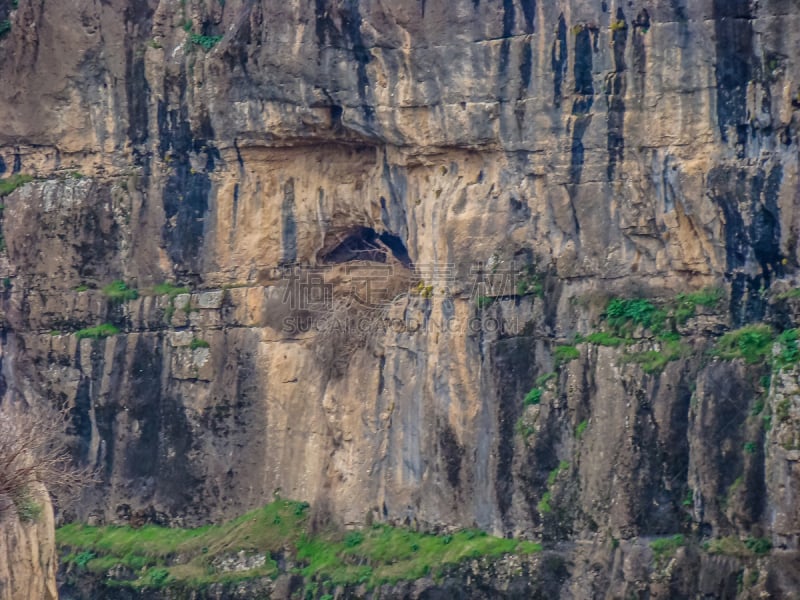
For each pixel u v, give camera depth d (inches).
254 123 2728.8
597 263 2458.2
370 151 2726.4
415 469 2613.2
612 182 2432.3
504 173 2539.4
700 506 2295.8
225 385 2800.2
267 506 2746.1
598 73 2420.0
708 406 2304.4
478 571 2458.2
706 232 2358.5
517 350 2502.5
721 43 2308.1
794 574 2174.0
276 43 2667.3
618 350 2407.7
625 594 2316.7
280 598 2620.6
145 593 2701.8
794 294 2266.2
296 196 2780.5
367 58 2593.5
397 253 2773.1
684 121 2352.4
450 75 2534.5
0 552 1931.6
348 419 2696.9
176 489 2819.9
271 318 2783.0
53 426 2669.8
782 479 2188.7
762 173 2288.4
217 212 2812.5
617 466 2368.4
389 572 2534.5
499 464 2493.8
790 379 2206.0
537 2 2460.6
